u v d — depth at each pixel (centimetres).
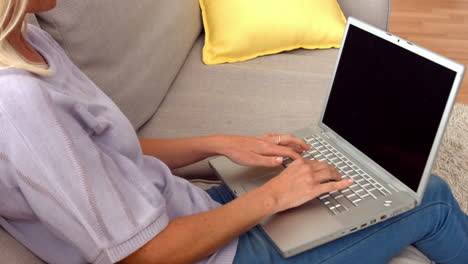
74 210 70
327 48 191
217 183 130
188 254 81
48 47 87
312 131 125
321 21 185
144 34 146
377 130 107
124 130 88
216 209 86
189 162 113
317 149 118
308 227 92
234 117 152
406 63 100
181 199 97
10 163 68
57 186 69
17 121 67
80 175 70
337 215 94
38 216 72
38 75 76
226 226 84
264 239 94
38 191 69
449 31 320
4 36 71
